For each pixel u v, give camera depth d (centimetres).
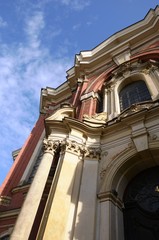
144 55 1373
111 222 635
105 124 948
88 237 610
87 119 1051
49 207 659
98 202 700
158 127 803
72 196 715
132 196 745
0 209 1070
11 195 1141
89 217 656
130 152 787
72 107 1141
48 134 984
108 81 1376
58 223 629
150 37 1533
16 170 1321
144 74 1230
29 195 709
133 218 691
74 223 647
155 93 1055
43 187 743
